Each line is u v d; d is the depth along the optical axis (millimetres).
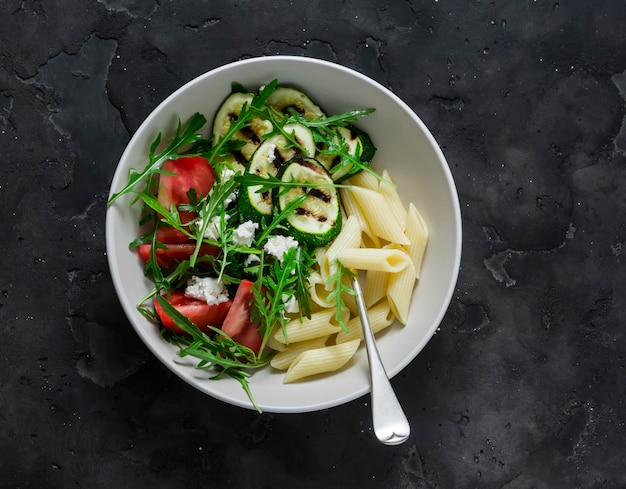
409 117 616
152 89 673
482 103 694
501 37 698
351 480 681
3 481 663
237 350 597
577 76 703
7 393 664
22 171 667
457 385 690
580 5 703
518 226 696
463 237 694
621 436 696
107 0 673
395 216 627
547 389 693
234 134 623
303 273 590
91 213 668
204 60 676
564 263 700
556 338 696
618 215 701
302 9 684
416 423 687
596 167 702
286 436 679
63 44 669
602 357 699
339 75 615
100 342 667
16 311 664
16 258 666
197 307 596
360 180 636
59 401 666
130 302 585
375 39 689
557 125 701
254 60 605
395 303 613
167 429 671
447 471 687
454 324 692
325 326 608
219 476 674
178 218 593
